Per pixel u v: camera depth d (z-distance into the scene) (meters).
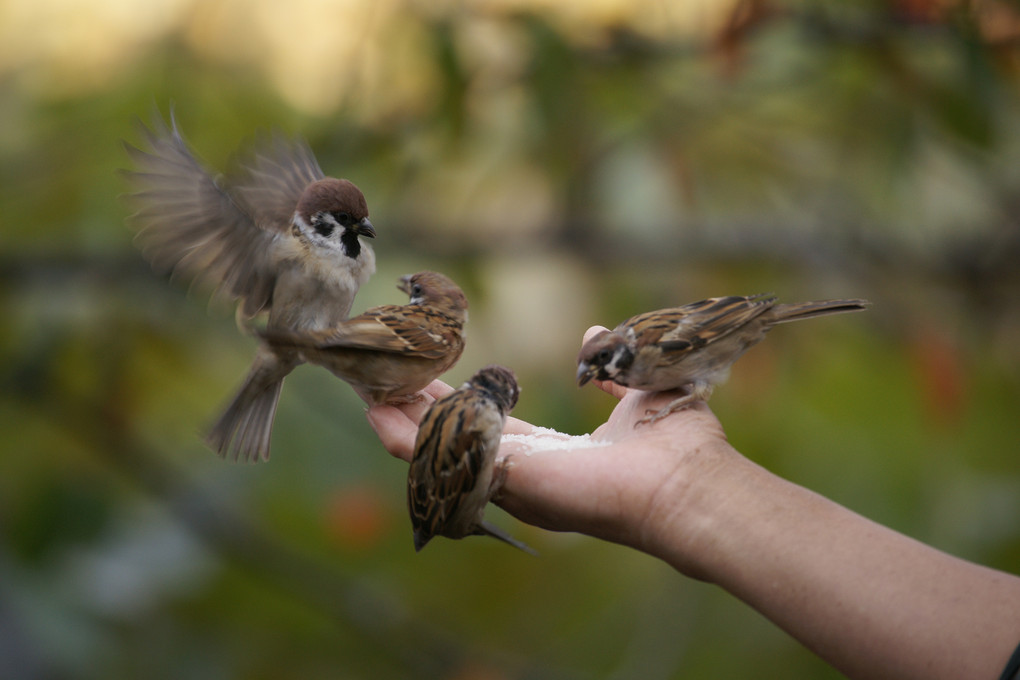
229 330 9.24
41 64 8.85
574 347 9.41
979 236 10.06
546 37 8.41
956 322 9.89
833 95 9.02
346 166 9.21
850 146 9.09
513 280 9.52
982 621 4.14
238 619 9.59
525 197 9.71
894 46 8.41
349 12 9.00
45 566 8.12
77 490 8.57
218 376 9.64
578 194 9.20
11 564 7.99
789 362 9.20
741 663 10.12
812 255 9.85
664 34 8.95
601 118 8.84
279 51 9.19
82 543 8.46
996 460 9.71
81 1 8.90
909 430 9.38
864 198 9.69
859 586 4.39
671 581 10.62
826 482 9.23
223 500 9.55
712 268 9.79
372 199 9.45
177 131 6.21
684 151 9.02
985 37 8.10
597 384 7.02
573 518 5.37
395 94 9.04
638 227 9.67
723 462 5.16
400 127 8.96
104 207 8.84
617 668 10.47
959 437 9.49
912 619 4.23
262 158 7.40
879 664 4.27
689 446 5.34
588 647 11.23
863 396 9.43
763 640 10.16
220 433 6.70
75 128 8.71
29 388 8.83
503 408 5.77
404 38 8.84
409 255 9.53
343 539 9.45
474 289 9.32
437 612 10.62
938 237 10.08
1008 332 9.95
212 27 9.08
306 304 6.77
